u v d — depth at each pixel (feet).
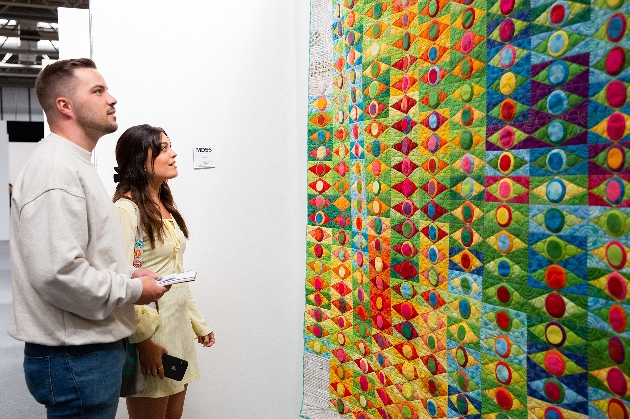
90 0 8.58
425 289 5.71
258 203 8.85
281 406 8.96
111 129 5.48
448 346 5.40
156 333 6.42
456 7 5.19
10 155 49.34
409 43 5.84
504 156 4.68
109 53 8.70
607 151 3.82
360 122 6.70
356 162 6.85
